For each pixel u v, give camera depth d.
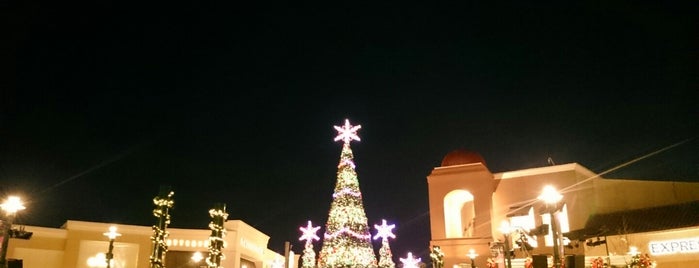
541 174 42.28
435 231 42.12
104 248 39.91
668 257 36.97
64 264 38.66
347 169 39.69
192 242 42.91
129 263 40.12
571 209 40.41
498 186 43.41
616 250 38.62
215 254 30.33
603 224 40.44
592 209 42.34
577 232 33.25
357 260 37.03
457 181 42.84
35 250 38.31
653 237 37.88
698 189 42.84
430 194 43.31
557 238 20.62
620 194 43.56
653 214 40.44
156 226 28.52
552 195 20.22
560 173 41.72
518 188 42.66
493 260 34.00
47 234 39.00
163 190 29.11
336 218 38.28
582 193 41.56
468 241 40.69
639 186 43.56
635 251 35.00
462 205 45.66
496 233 41.78
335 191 39.38
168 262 41.94
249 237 47.06
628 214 41.34
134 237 40.69
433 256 37.19
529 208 29.47
